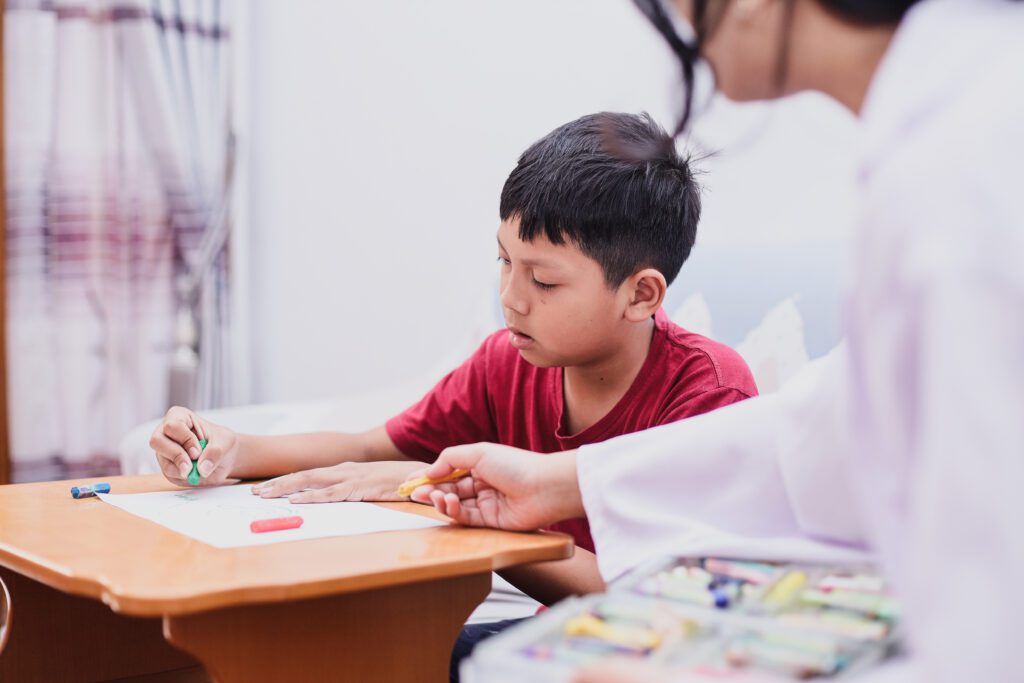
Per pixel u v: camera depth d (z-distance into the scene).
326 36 2.39
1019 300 0.44
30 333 2.26
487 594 0.83
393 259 2.28
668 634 0.57
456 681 0.95
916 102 0.50
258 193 2.57
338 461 1.14
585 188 0.96
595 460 0.83
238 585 0.63
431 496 0.84
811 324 1.37
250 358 2.59
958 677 0.43
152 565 0.69
